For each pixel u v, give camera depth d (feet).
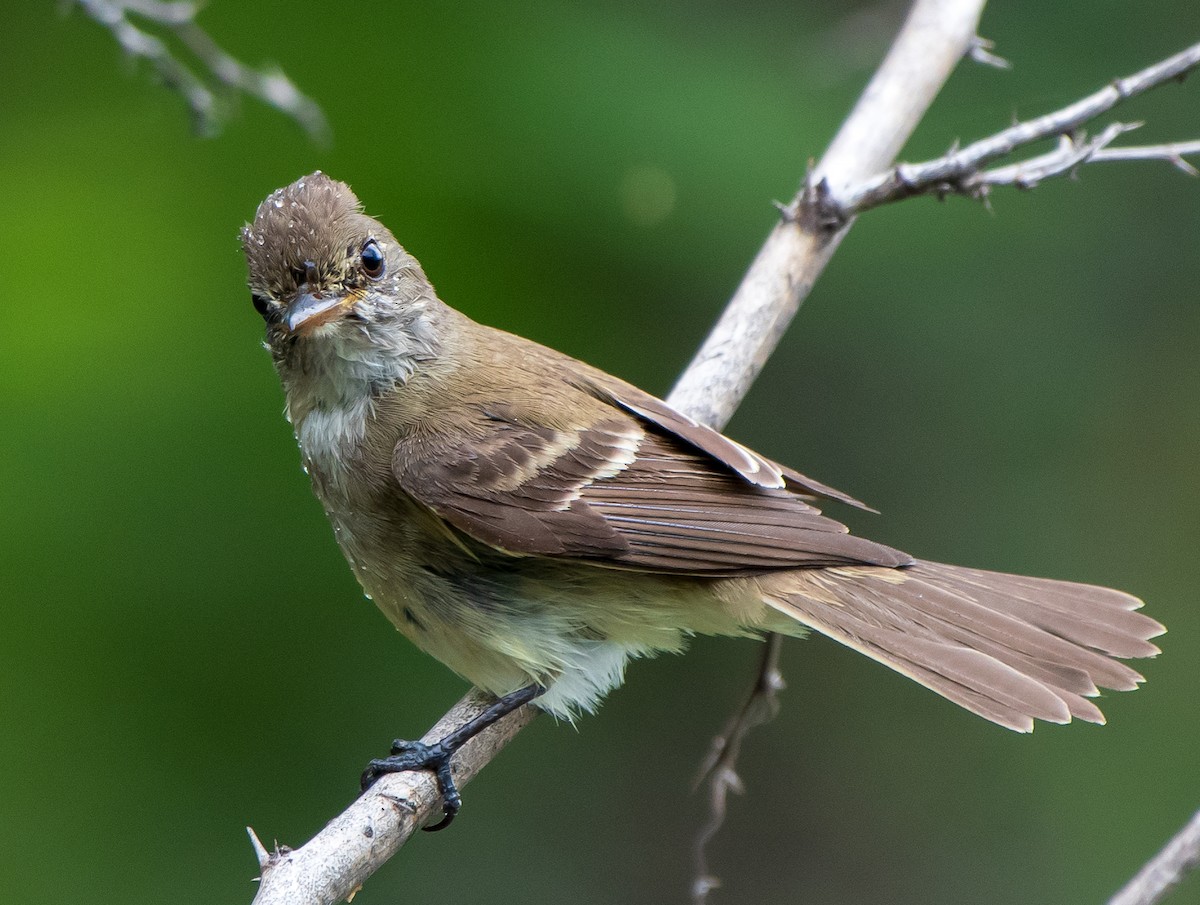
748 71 40.78
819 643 44.06
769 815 43.04
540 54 40.68
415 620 26.48
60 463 35.94
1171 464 41.83
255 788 35.37
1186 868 22.47
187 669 35.73
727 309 28.76
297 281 25.79
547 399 26.45
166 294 37.81
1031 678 24.18
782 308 28.48
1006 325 40.88
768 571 25.21
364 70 40.75
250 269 26.35
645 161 39.11
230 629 35.94
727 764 26.86
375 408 26.12
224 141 39.81
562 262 39.45
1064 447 42.42
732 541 25.25
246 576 36.09
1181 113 41.37
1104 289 41.63
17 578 35.37
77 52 40.34
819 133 39.55
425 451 25.49
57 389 36.52
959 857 41.86
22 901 33.91
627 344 39.34
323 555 36.60
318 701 36.19
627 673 43.60
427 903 40.88
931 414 42.70
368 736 36.09
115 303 37.50
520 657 25.62
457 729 24.90
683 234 38.70
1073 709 23.90
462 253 39.14
